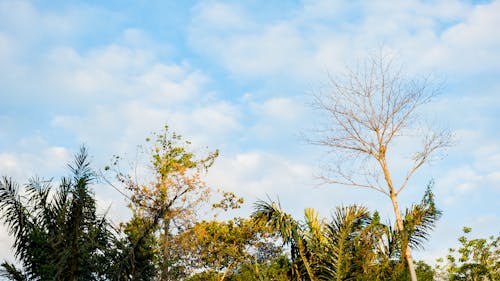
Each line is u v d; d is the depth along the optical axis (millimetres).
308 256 14742
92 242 11703
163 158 28641
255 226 27328
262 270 15789
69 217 11859
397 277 14273
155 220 13320
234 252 27391
